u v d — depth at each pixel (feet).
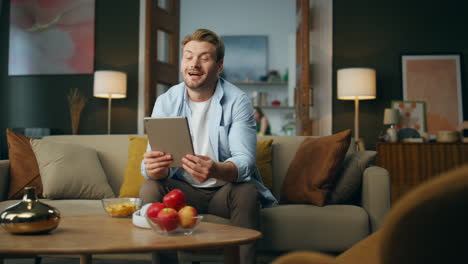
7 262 8.12
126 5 16.37
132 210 4.77
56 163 7.58
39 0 16.57
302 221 6.21
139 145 8.10
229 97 6.64
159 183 5.79
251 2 26.20
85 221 4.57
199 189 6.17
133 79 16.24
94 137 8.71
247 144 6.20
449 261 1.23
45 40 16.51
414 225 1.24
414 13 15.08
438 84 14.78
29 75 16.67
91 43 16.31
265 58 25.88
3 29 16.80
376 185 6.28
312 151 7.13
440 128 14.60
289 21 26.04
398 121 13.58
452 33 14.94
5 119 16.74
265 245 6.23
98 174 7.84
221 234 3.87
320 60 15.42
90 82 16.38
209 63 6.27
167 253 4.92
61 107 16.48
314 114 15.64
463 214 1.16
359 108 15.05
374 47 15.15
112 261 8.33
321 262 1.62
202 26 26.30
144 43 16.16
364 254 3.18
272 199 6.73
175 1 16.87
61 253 3.21
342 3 15.34
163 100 6.84
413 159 12.25
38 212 3.76
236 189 5.61
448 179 1.17
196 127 6.61
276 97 25.82
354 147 8.12
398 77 14.98
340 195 6.82
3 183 7.74
